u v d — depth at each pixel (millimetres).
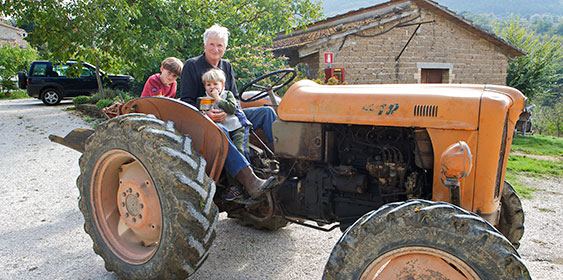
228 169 2830
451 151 2000
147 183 2639
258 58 10281
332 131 2826
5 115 12711
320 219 2947
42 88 15398
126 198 2760
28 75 15375
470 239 1802
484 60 14281
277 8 11945
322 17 13445
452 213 1870
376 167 2623
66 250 3406
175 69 4051
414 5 12695
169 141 2438
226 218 4227
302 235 3779
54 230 3832
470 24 13250
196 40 10992
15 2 10578
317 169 2918
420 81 13250
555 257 3354
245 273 3025
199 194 2342
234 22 11109
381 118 2502
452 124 2281
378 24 11789
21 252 3357
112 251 2826
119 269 2758
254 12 12047
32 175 5785
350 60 11961
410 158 2555
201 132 2637
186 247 2344
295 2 12297
